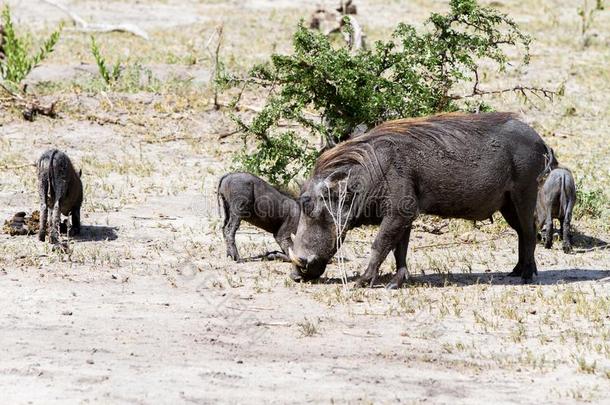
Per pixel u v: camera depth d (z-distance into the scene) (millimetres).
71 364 22234
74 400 20203
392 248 28984
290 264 31844
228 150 47156
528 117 53781
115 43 65938
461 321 26062
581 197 39062
